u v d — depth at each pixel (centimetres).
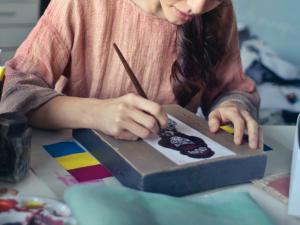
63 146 70
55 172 62
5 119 57
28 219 49
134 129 65
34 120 75
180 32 97
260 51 162
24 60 87
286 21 159
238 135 69
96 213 47
